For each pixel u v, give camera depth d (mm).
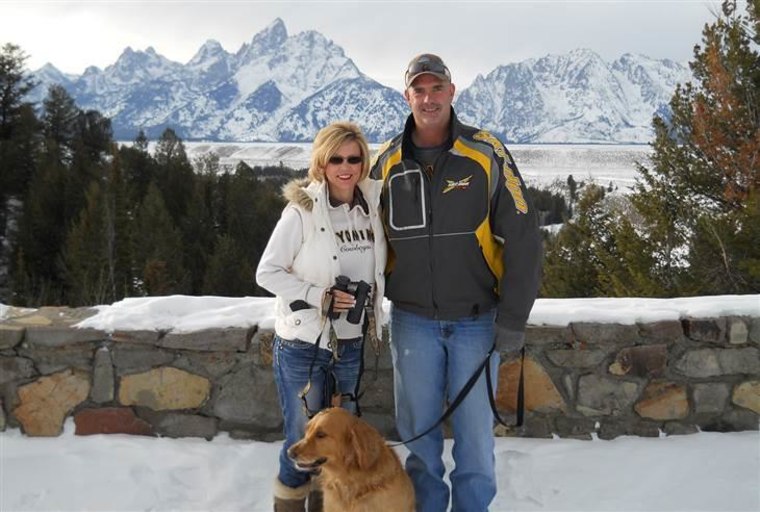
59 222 32594
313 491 2799
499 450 3213
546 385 3320
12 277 29203
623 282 11273
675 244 10227
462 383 2508
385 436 3350
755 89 9820
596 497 2873
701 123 9789
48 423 3268
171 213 38750
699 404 3324
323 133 2422
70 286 27672
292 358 2480
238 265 30078
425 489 2670
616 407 3318
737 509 2771
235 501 2855
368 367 3322
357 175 2447
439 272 2447
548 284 14758
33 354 3250
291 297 2430
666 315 3297
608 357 3303
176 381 3283
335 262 2436
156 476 2984
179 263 29609
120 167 33344
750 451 3156
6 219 34812
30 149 36375
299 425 2535
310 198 2432
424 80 2381
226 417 3295
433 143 2512
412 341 2539
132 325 3248
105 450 3152
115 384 3271
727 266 9055
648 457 3131
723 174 9898
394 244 2498
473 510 2572
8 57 37250
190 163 46188
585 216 14344
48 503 2809
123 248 28375
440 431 2672
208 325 3258
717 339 3279
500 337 2371
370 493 2357
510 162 2418
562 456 3160
